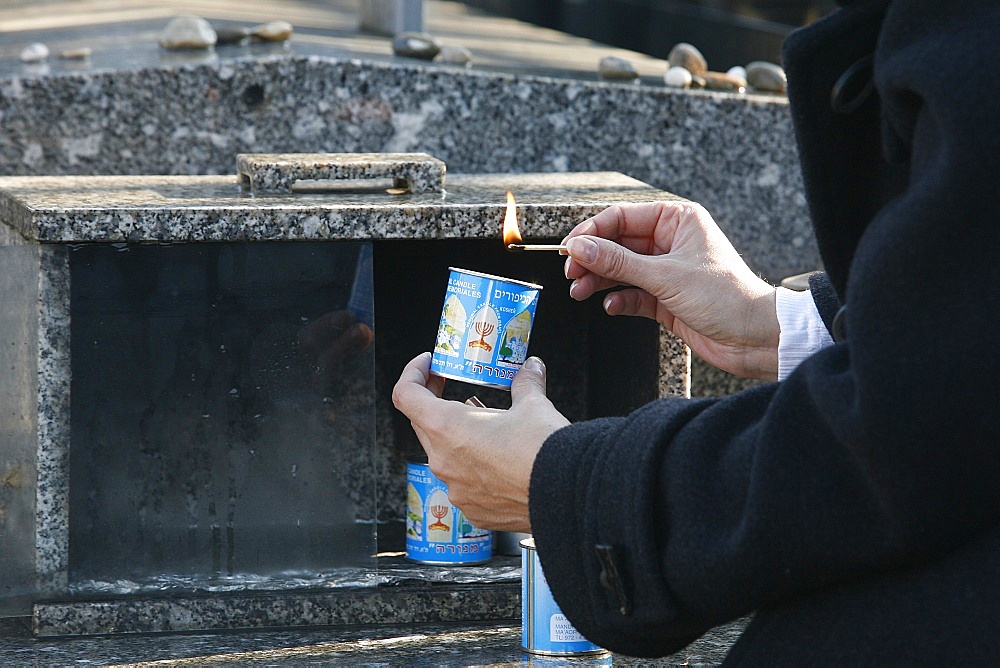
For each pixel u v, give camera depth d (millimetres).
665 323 2770
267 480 2730
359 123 4184
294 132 4172
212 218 2580
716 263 2600
